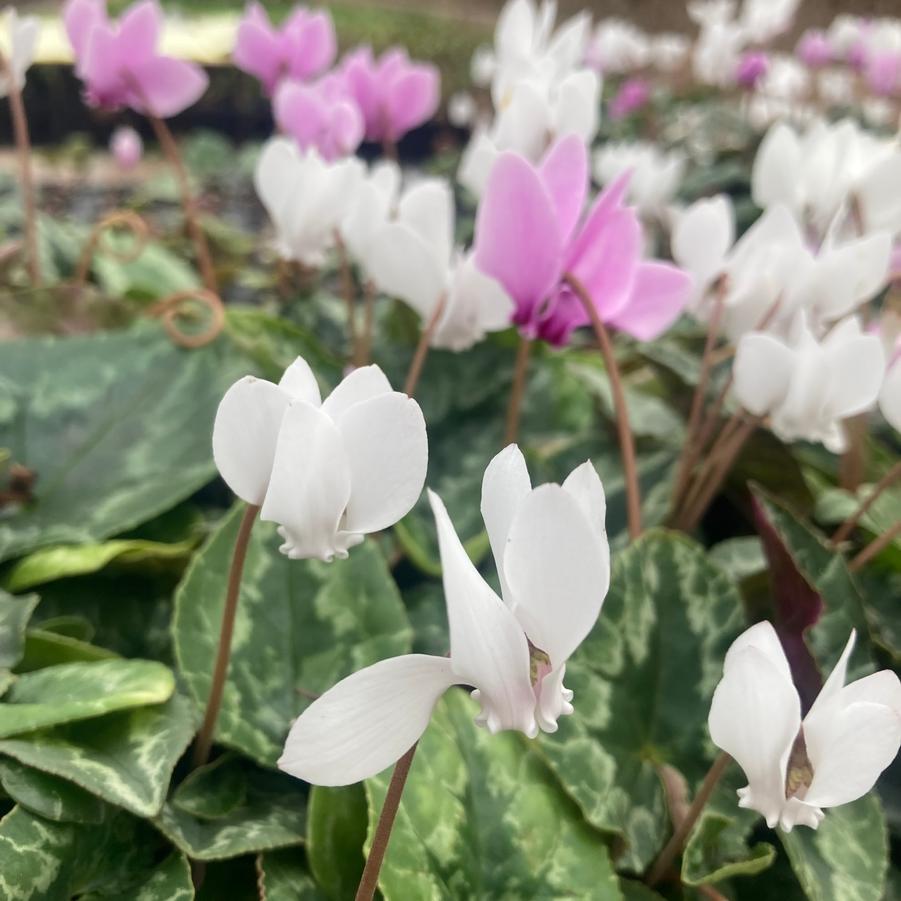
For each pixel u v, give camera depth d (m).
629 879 0.15
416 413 0.10
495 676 0.09
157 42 0.24
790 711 0.10
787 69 0.70
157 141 1.24
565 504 0.08
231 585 0.13
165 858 0.14
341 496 0.10
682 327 0.36
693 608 0.18
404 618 0.17
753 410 0.18
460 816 0.14
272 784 0.16
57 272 0.33
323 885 0.14
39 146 1.22
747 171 0.55
